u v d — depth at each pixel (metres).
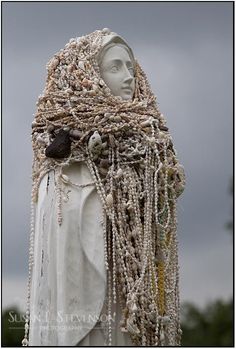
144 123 8.82
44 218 8.69
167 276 8.88
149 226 8.72
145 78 9.38
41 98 8.98
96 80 8.89
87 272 8.51
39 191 8.85
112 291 8.59
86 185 8.70
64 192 8.67
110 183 8.71
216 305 20.31
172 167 8.97
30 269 8.87
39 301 8.56
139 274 8.66
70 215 8.60
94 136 8.65
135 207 8.70
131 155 8.75
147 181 8.77
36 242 8.73
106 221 8.65
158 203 8.88
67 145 8.73
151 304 8.61
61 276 8.48
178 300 8.98
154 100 9.30
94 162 8.77
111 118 8.74
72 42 9.12
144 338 8.57
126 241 8.66
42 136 8.93
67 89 8.87
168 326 8.76
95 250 8.53
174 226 9.00
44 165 8.84
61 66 9.04
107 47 9.10
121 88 9.09
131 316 8.51
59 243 8.55
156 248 8.87
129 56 9.27
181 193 9.12
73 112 8.77
